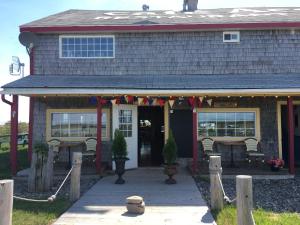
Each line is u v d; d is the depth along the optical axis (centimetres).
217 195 765
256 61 1405
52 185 1023
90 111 1416
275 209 812
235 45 1411
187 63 1412
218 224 676
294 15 1488
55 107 1418
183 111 1442
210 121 1429
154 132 1474
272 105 1413
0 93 1159
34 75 1398
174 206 809
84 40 1425
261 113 1412
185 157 1432
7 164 1475
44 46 1421
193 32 1418
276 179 1188
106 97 1305
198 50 1414
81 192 950
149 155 1471
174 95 1188
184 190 975
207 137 1415
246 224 505
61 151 1409
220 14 1590
